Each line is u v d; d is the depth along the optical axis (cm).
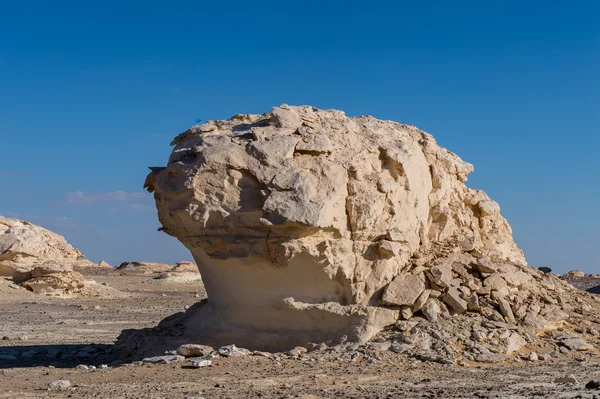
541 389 1081
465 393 1063
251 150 1444
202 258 1559
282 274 1445
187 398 1044
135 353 1572
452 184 1711
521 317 1487
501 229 1770
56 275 3647
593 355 1399
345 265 1451
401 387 1127
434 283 1494
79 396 1107
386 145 1538
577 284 4116
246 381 1199
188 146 1519
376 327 1444
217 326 1545
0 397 1118
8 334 2183
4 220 4147
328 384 1166
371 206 1447
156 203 1535
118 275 5866
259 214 1399
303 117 1534
